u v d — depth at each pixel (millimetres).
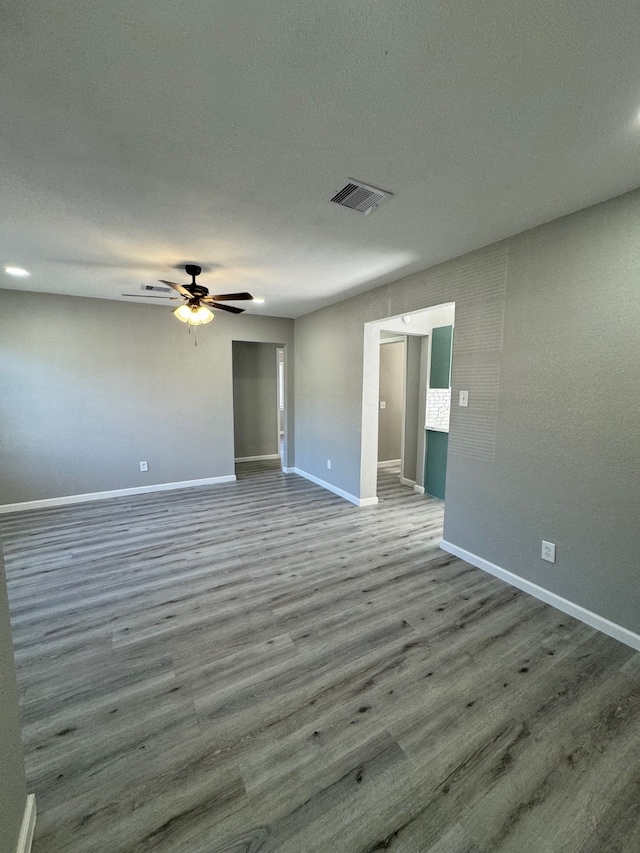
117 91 1299
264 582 2754
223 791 1329
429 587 2678
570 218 2215
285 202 2098
